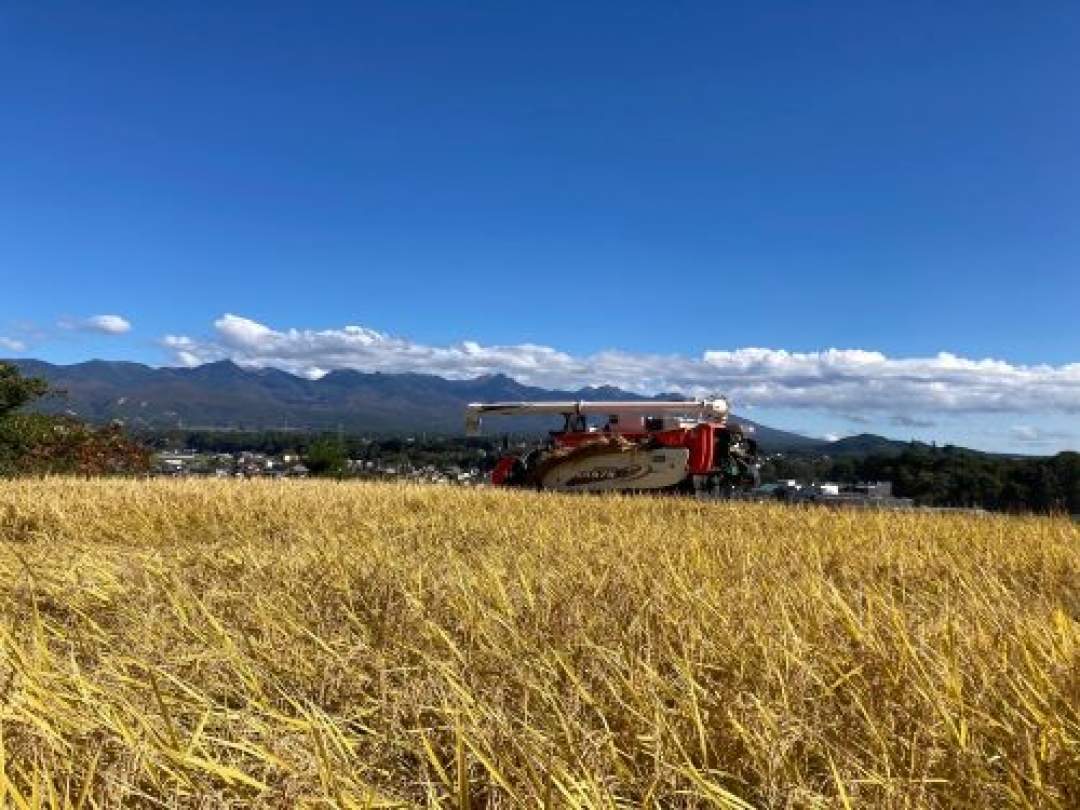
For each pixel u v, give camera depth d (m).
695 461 24.00
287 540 11.01
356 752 3.32
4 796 2.43
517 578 6.58
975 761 3.03
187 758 2.72
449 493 18.47
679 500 18.25
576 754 2.99
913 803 2.84
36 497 14.45
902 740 3.21
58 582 6.64
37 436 31.33
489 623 4.90
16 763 2.76
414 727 3.42
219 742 2.95
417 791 3.03
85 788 2.52
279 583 6.57
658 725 3.18
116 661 4.02
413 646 4.57
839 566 8.50
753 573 7.33
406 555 8.59
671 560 7.89
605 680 3.78
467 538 11.25
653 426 24.81
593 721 3.55
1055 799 2.88
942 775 3.07
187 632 4.88
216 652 4.21
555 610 5.36
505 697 3.87
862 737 3.39
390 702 3.69
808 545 9.91
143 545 11.33
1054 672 3.84
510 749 3.10
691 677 3.75
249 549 8.56
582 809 2.69
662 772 2.96
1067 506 16.61
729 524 12.99
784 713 3.37
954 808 2.89
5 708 3.02
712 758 3.23
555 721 3.37
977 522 13.12
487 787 2.88
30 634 4.75
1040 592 7.11
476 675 4.00
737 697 3.47
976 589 6.45
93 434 33.47
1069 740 3.12
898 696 3.79
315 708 3.21
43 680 3.44
